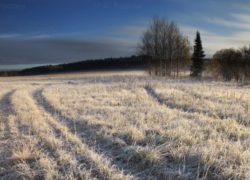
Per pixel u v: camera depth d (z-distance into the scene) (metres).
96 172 2.86
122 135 4.19
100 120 5.24
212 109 6.25
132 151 3.37
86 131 4.60
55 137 4.22
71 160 3.11
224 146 3.38
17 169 2.92
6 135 4.41
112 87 13.22
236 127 4.36
